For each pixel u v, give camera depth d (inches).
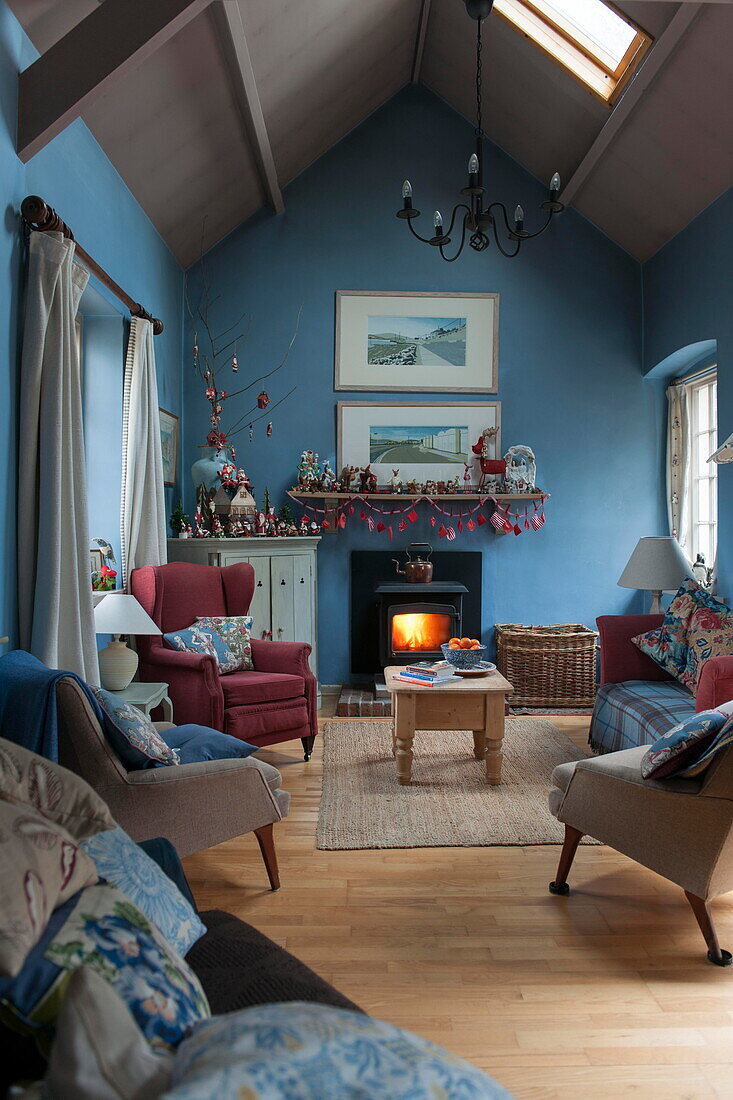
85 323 159.2
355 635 227.3
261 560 202.8
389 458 226.4
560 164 211.9
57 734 84.7
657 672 170.2
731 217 174.1
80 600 115.9
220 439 209.9
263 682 159.0
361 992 84.2
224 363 224.4
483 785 149.9
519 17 171.0
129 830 90.2
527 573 229.5
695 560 214.7
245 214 221.6
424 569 218.8
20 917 37.8
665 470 229.8
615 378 229.1
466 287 227.3
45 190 119.6
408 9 186.1
